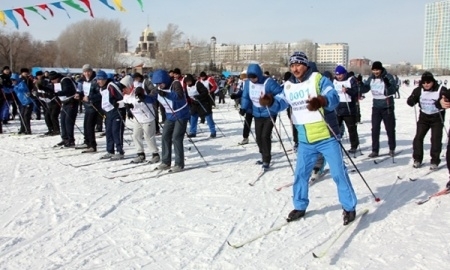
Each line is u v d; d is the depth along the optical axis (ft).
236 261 11.51
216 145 30.12
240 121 46.16
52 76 33.60
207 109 33.22
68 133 29.01
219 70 199.11
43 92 34.53
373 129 24.27
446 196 16.75
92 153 27.09
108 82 24.45
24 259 11.64
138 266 11.25
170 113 21.40
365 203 16.10
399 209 15.39
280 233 13.39
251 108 22.35
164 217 14.90
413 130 36.42
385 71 23.58
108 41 165.89
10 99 42.45
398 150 26.73
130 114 23.49
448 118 46.29
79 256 11.83
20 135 35.53
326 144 13.66
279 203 16.38
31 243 12.70
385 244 12.44
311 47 268.21
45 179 20.33
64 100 28.73
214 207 15.94
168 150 21.91
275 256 11.78
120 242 12.79
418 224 13.94
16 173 21.58
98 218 14.83
